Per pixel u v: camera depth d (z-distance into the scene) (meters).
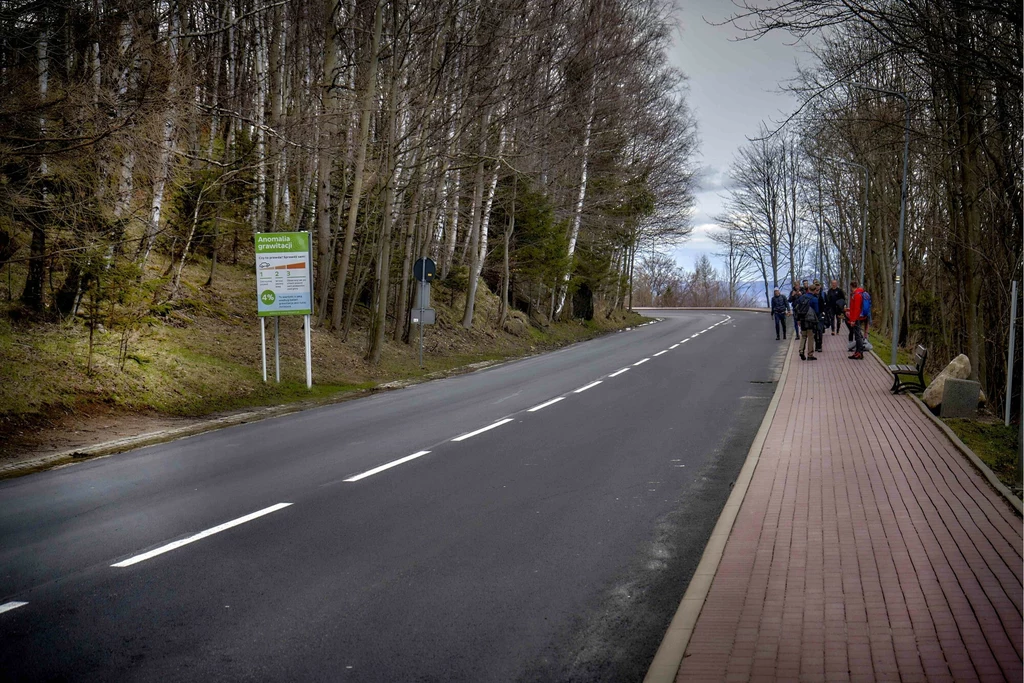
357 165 23.72
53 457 11.27
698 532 7.36
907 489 8.45
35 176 13.03
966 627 4.84
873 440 11.50
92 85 12.80
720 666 4.43
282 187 28.70
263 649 4.89
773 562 6.20
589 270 48.06
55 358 15.04
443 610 5.53
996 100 16.81
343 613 5.46
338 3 22.23
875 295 50.56
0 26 12.48
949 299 25.50
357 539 7.19
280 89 25.81
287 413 16.20
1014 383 17.33
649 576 6.21
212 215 22.64
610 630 5.19
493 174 30.12
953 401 14.97
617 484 9.30
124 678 4.50
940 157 22.09
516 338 35.66
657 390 18.31
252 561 6.59
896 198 36.12
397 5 23.86
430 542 7.11
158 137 14.27
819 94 12.79
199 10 23.92
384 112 26.19
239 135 25.80
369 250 28.45
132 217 16.48
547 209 37.03
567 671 4.61
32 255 15.59
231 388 17.48
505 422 14.09
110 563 6.54
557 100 30.31
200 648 4.90
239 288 26.12
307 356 19.14
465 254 38.09
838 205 48.19
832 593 5.47
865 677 4.23
